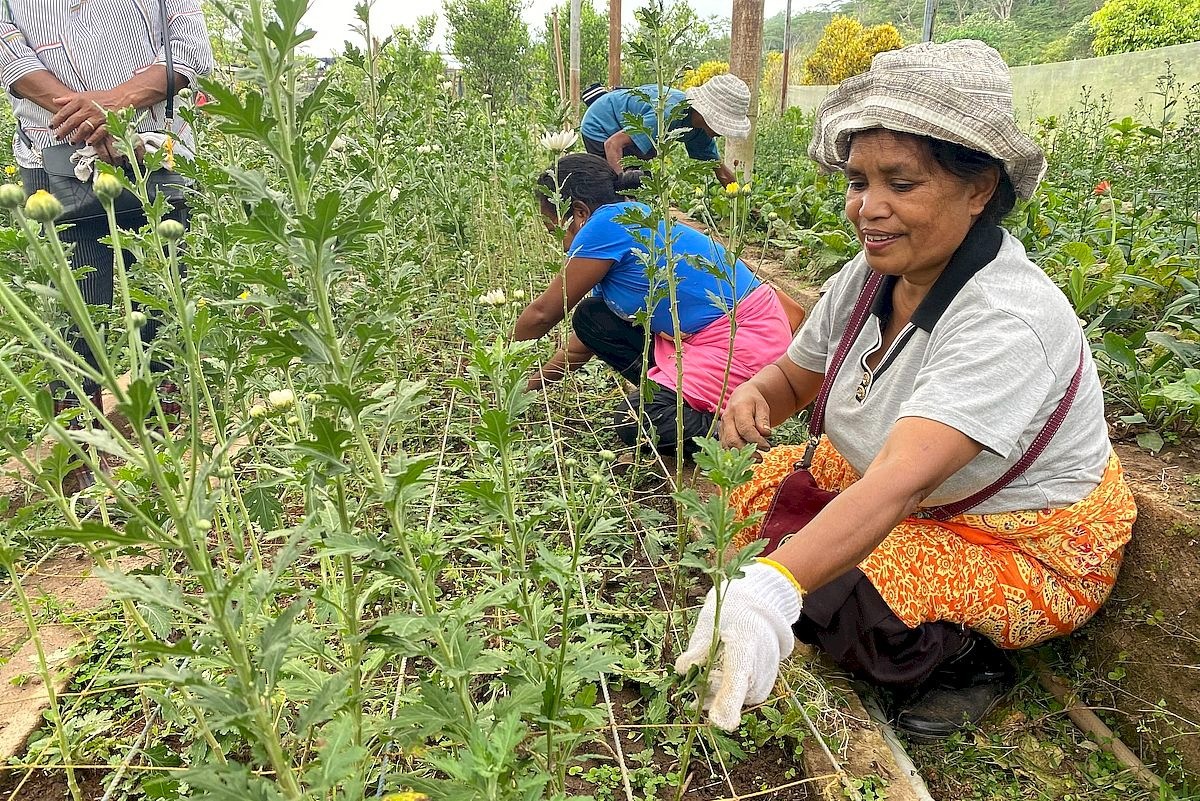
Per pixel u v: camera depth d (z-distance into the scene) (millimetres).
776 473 2572
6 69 3189
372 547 1258
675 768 1959
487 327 3760
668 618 2332
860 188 1886
